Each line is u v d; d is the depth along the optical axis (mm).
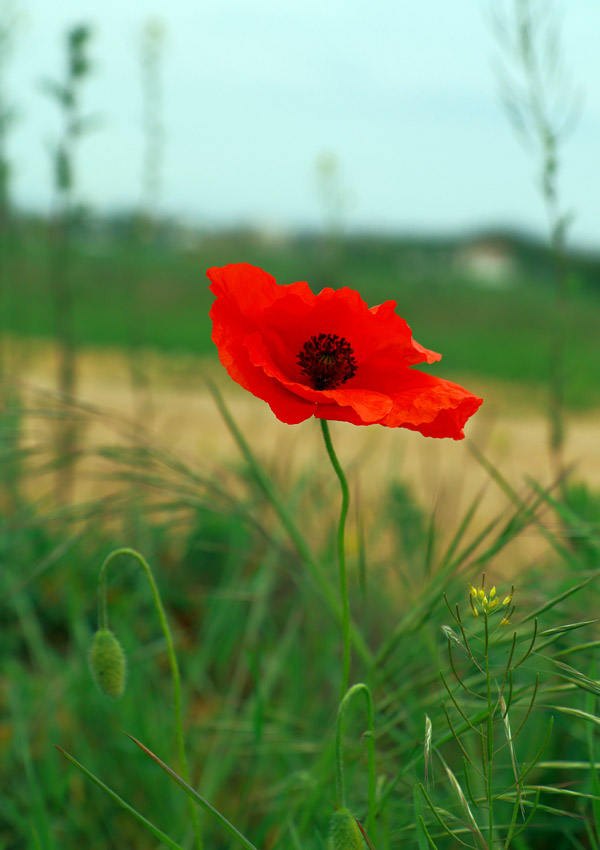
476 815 631
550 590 713
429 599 635
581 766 591
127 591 1039
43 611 958
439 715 629
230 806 749
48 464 728
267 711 744
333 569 887
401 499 1093
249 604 928
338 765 525
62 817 737
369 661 656
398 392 575
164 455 700
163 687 832
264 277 575
